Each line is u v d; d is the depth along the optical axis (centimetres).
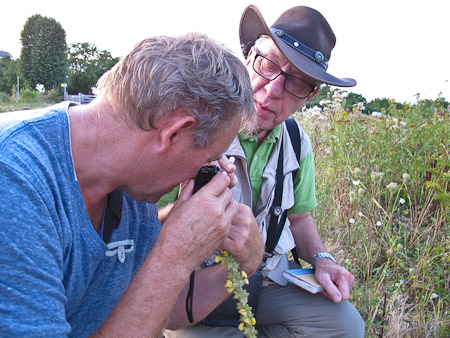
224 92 109
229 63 112
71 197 109
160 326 118
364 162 372
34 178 97
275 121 194
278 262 210
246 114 121
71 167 109
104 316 140
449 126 420
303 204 229
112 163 113
